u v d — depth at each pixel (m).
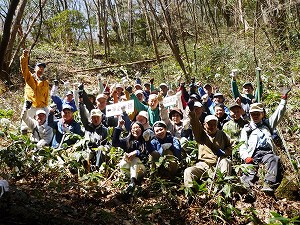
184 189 4.39
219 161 4.56
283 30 11.65
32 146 5.20
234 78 6.90
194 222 4.12
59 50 18.09
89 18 18.17
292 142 6.07
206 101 6.44
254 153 4.75
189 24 15.52
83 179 4.71
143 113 5.06
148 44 21.62
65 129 5.56
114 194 4.62
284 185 4.50
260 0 11.97
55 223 3.68
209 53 12.12
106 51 17.59
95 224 3.90
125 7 22.86
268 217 4.12
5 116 6.99
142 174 4.75
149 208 4.14
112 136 5.03
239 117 5.47
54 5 20.08
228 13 16.62
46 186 4.59
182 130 5.58
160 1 11.39
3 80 10.35
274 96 7.59
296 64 10.03
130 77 14.34
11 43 10.23
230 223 4.05
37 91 6.54
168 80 12.03
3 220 3.47
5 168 5.02
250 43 11.92
